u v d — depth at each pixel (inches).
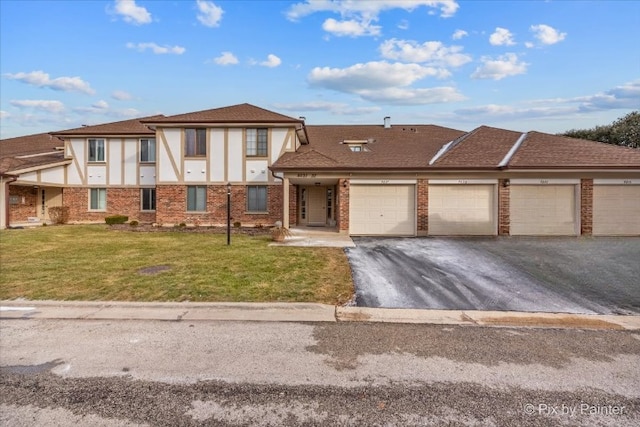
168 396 127.2
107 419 114.0
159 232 628.7
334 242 502.9
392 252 425.1
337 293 258.2
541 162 549.0
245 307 226.4
